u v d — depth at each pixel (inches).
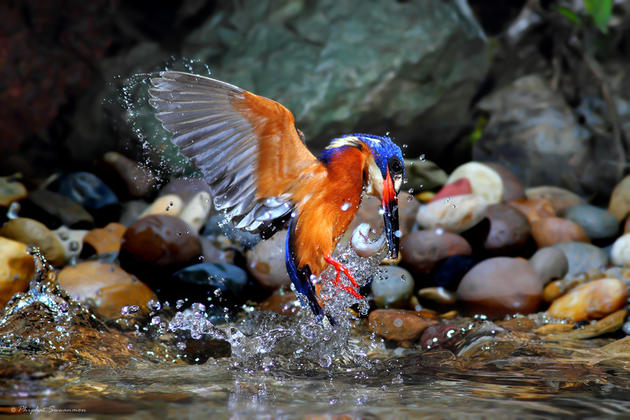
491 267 356.2
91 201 471.5
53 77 577.6
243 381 229.9
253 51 540.4
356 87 516.4
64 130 570.3
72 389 211.6
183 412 189.5
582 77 587.2
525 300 344.2
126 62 564.7
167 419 182.4
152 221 372.8
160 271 367.6
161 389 216.2
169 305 342.3
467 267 373.4
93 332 278.2
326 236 237.9
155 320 309.1
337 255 325.7
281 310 340.5
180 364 253.9
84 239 413.1
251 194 240.1
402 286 360.2
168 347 273.3
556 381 230.7
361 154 239.3
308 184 235.3
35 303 292.7
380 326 308.5
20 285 309.7
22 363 235.3
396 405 199.3
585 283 350.6
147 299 340.8
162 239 367.6
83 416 183.5
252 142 232.4
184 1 574.2
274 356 266.5
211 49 547.8
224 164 235.9
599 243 439.2
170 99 230.1
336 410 193.6
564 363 256.7
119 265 378.3
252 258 368.2
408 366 254.8
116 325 297.9
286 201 239.0
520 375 239.6
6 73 571.8
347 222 243.1
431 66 528.4
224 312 338.3
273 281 362.3
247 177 237.5
